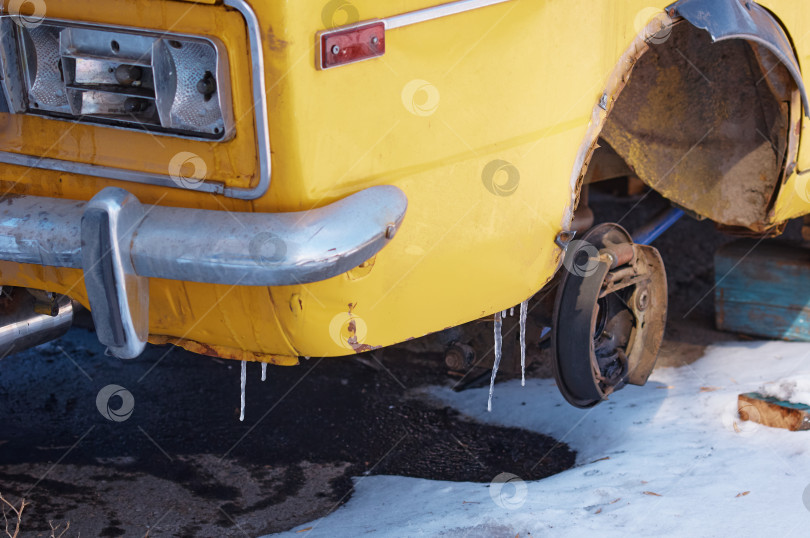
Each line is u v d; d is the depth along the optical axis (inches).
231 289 83.7
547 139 98.3
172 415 145.3
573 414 144.5
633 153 137.0
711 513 104.3
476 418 148.0
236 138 79.0
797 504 104.5
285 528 114.5
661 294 136.7
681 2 112.7
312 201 79.0
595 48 102.7
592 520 104.4
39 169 89.2
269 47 75.1
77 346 166.9
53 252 81.7
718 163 139.5
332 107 78.7
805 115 129.6
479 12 88.1
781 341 168.4
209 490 124.0
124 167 84.9
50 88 87.3
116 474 126.8
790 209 141.3
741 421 131.7
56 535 109.9
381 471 131.2
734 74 132.6
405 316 90.0
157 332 91.5
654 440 129.8
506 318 125.3
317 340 84.7
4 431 136.3
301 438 140.4
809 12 130.7
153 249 77.0
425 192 87.4
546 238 101.6
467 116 89.4
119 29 81.1
